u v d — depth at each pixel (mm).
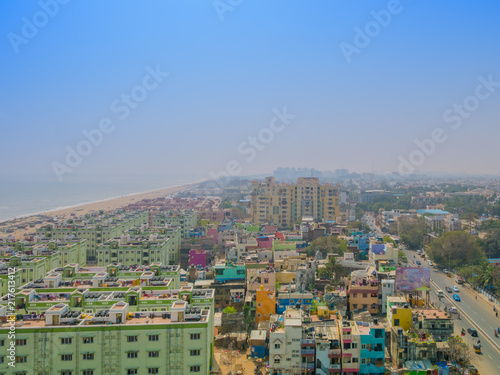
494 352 122438
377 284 137000
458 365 105375
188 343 86938
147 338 86375
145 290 113062
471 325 143500
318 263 181750
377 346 101938
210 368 104688
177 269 140750
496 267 183750
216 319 136875
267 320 133250
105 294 110625
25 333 84250
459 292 181500
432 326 113250
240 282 160625
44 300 107125
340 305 132500
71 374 84688
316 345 102688
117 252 193500
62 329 85000
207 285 156625
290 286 150750
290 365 102125
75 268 132625
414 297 137625
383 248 184750
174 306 90500
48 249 185750
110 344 85625
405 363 104312
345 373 101562
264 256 193375
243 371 109500
